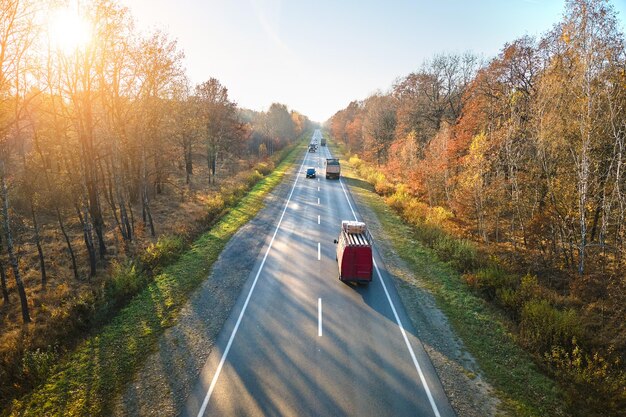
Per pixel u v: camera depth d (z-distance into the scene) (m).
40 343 11.72
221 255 19.77
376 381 10.00
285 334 12.27
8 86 14.66
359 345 11.70
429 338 12.21
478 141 25.20
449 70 44.31
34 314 14.80
